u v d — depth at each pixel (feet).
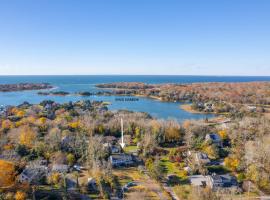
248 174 223.92
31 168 218.18
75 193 194.08
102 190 196.34
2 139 292.20
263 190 205.77
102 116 413.80
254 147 265.95
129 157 258.98
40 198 185.26
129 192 199.52
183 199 187.73
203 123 401.29
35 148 263.29
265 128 337.93
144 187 207.82
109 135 339.36
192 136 315.37
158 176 221.05
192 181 215.51
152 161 251.39
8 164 208.13
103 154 259.19
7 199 176.65
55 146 266.98
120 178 223.92
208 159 255.50
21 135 299.79
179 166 247.29
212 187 205.67
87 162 242.17
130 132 343.87
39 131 333.83
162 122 356.79
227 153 275.59
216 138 309.83
